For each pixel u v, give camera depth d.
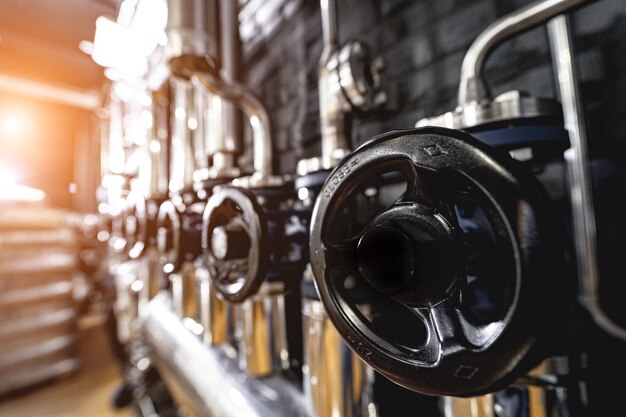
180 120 1.10
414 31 0.72
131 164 1.60
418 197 0.30
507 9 0.58
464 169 0.27
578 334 0.37
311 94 0.97
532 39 0.56
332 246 0.35
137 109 1.62
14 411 2.35
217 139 0.91
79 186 3.59
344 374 0.50
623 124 0.48
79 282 3.12
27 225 2.87
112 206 1.80
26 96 3.34
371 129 0.79
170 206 0.78
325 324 0.50
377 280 0.29
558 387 0.36
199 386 1.05
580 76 0.51
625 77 0.48
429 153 0.28
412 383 0.30
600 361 0.49
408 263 0.28
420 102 0.70
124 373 2.30
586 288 0.49
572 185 0.51
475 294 0.40
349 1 0.86
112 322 2.33
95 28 2.04
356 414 0.50
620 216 0.48
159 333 1.37
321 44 0.94
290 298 0.95
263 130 0.74
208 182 0.74
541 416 0.37
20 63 2.52
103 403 2.35
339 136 0.59
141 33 1.60
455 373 0.27
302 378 0.92
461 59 0.64
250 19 1.20
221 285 0.54
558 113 0.38
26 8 1.86
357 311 0.35
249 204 0.48
